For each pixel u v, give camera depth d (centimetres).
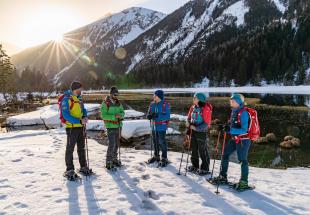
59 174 770
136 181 724
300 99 4544
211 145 1572
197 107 783
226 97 5453
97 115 3053
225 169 716
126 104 4481
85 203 580
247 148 661
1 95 7019
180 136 1822
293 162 1272
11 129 2234
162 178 753
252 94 5994
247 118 648
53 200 594
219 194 642
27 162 895
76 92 736
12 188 661
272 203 597
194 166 826
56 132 1673
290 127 2138
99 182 710
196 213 539
